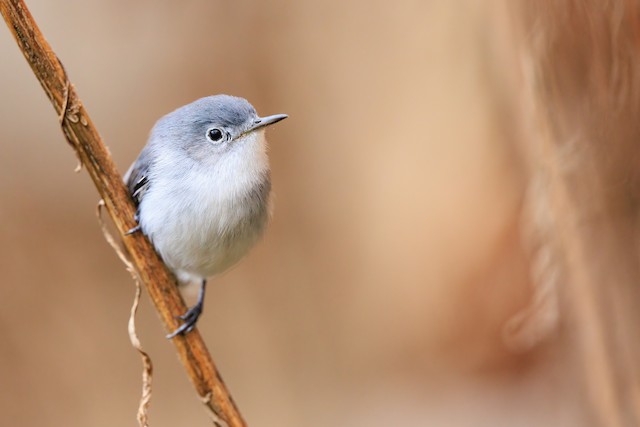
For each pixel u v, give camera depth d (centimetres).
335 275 1178
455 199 1087
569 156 638
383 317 1156
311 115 1145
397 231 1130
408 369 1138
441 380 1104
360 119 1132
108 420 1088
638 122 596
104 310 1140
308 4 1126
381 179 1139
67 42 1149
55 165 1166
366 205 1152
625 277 635
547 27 629
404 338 1140
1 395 1042
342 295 1177
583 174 636
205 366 662
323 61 1128
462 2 970
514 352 1044
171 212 721
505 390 1053
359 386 1147
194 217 727
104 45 1152
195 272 770
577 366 736
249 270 1208
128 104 1149
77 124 628
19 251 1097
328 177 1167
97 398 1088
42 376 1062
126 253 676
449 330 1104
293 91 1138
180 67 1138
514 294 1051
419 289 1114
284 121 1148
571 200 647
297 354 1180
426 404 1091
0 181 1130
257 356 1186
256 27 1132
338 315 1176
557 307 720
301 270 1193
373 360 1160
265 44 1133
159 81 1141
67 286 1113
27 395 1052
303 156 1158
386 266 1147
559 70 630
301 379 1170
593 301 650
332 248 1176
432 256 1105
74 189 1164
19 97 1171
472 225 1075
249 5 1130
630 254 631
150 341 1178
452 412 1062
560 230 661
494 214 1059
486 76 830
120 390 1123
